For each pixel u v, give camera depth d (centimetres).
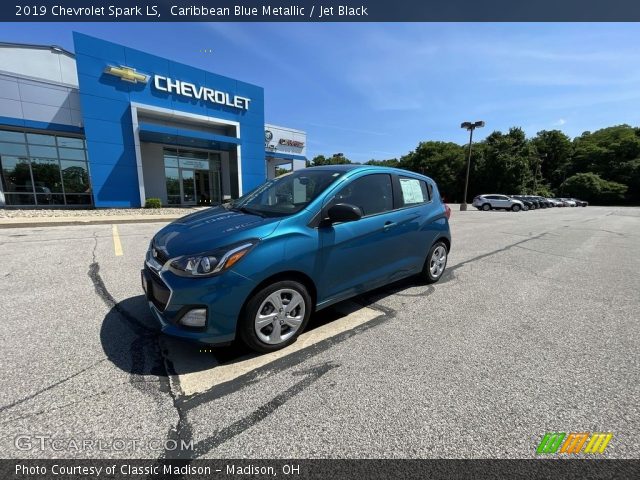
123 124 1491
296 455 170
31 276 454
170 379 231
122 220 1106
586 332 322
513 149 4894
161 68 1582
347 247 312
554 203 4138
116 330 301
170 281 238
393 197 379
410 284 471
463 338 304
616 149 6122
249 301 251
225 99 1828
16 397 206
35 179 1481
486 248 788
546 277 527
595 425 195
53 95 1427
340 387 226
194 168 1933
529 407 210
